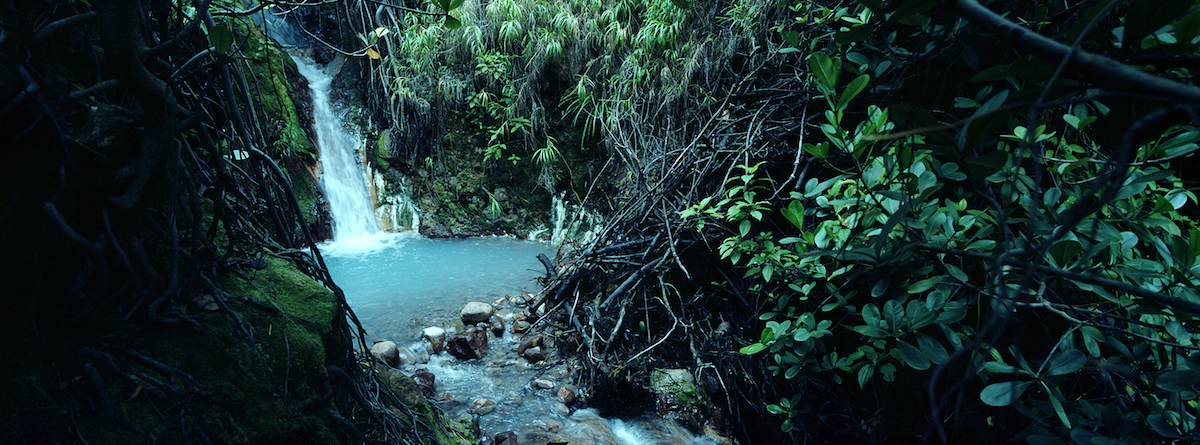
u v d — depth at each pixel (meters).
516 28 4.64
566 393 2.51
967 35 1.61
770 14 3.43
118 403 1.23
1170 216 1.56
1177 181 1.49
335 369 1.65
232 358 1.42
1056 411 1.25
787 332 2.05
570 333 2.93
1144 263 1.30
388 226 5.32
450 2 1.34
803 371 2.05
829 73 1.51
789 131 2.73
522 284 3.87
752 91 3.19
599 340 2.77
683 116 4.01
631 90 4.44
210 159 1.78
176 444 1.25
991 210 1.46
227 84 1.53
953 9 0.65
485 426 2.28
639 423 2.51
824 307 1.91
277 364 1.49
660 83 4.27
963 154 0.89
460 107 5.16
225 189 1.59
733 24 3.80
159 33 1.40
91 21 1.26
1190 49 0.63
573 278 3.10
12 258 1.14
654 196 3.09
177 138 1.40
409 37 4.72
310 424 1.50
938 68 2.02
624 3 4.54
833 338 2.57
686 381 2.65
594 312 2.88
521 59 4.92
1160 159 1.19
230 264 1.65
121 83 1.15
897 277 1.56
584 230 5.13
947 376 2.16
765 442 2.70
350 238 5.02
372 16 4.84
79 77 1.31
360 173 5.25
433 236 5.26
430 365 2.74
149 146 1.25
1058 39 1.05
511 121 5.01
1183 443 1.28
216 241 1.71
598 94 4.86
